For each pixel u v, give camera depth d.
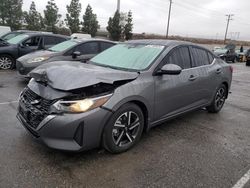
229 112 5.85
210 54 5.31
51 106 2.95
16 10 42.09
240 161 3.47
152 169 3.14
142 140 3.97
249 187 2.88
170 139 4.08
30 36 10.16
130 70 3.79
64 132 2.91
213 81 5.14
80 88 2.97
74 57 7.39
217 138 4.23
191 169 3.20
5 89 6.68
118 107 3.21
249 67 19.70
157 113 3.88
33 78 3.56
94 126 3.03
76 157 3.30
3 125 4.19
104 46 8.38
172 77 4.04
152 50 4.16
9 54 9.81
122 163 3.24
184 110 4.51
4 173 2.88
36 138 3.12
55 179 2.83
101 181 2.85
